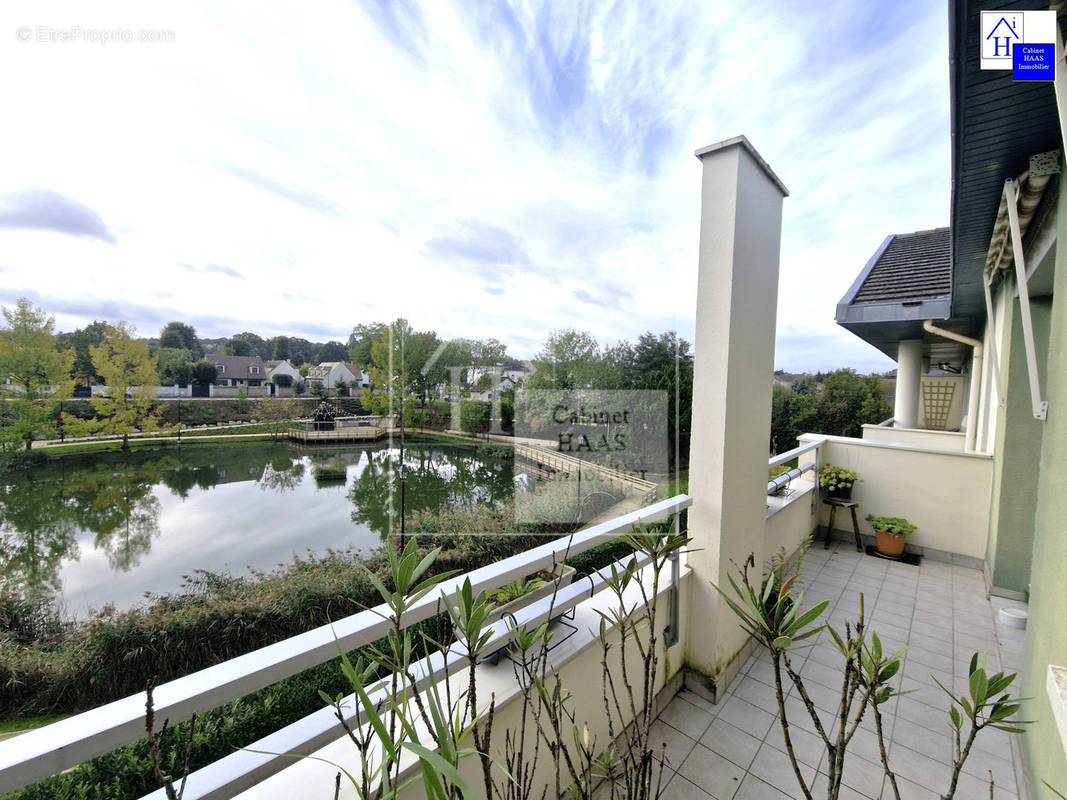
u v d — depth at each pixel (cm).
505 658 132
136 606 373
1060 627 127
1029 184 180
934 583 342
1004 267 285
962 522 379
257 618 351
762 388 226
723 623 206
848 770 171
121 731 62
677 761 171
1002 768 173
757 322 214
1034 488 305
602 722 161
